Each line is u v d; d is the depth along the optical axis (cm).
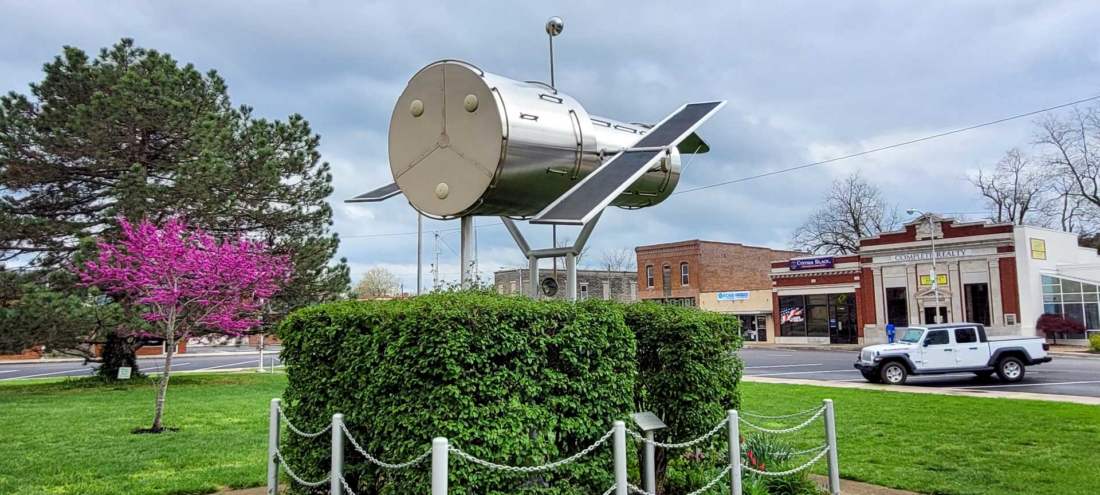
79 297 1691
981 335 1873
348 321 563
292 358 629
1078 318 3422
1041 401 1366
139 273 1330
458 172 622
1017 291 3478
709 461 647
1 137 1822
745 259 5469
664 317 649
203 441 964
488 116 606
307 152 2217
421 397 486
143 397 1590
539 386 511
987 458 822
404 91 665
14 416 1238
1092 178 4609
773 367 2558
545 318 525
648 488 578
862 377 2119
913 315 3834
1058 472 747
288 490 654
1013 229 3503
